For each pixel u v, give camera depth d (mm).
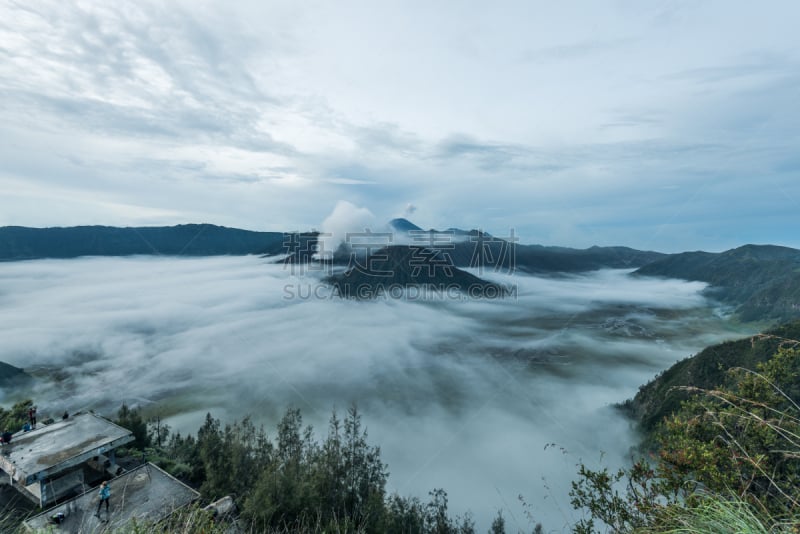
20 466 21688
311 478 25656
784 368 8242
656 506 4863
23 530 5816
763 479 4855
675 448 6637
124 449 30734
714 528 3748
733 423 6160
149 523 5480
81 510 16109
